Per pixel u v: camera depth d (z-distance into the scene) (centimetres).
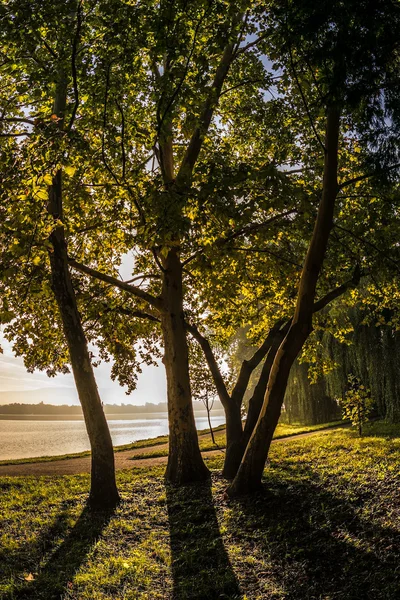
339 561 702
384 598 579
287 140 1310
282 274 1398
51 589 659
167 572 715
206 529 891
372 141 883
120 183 1024
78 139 823
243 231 1221
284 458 1589
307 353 1753
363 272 1273
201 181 891
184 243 1182
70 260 1255
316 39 792
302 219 1237
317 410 3191
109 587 658
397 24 736
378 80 812
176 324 1346
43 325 1570
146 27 884
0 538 884
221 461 1739
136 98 1131
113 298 1575
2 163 795
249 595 625
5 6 870
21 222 742
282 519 892
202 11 972
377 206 1227
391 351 2438
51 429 8556
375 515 852
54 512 1061
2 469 1966
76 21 905
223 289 1408
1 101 1118
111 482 1112
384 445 1625
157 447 2614
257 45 1229
